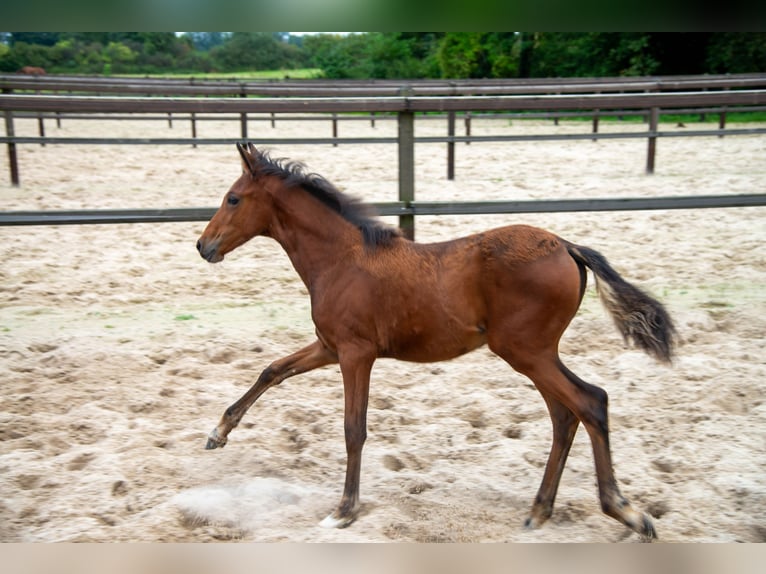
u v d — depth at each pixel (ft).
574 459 12.78
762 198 19.98
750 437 13.16
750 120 65.87
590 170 40.65
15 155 34.12
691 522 10.52
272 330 18.69
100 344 17.39
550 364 10.14
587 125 64.23
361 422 10.68
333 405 14.83
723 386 15.19
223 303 20.80
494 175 39.47
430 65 113.91
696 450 12.69
